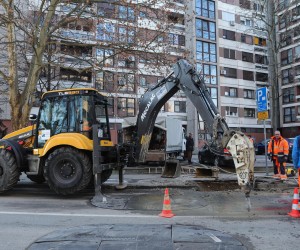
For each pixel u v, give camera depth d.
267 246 5.33
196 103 9.96
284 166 13.33
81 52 20.89
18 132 10.98
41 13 16.33
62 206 8.66
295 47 51.69
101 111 11.39
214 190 10.82
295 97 52.62
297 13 46.00
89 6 17.33
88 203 9.06
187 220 7.03
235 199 9.27
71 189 9.66
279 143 13.43
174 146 23.70
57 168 9.81
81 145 9.67
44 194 10.60
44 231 6.22
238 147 8.00
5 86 24.98
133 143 11.22
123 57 17.34
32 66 16.62
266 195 9.89
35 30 15.59
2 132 17.03
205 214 7.57
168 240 5.12
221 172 15.30
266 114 13.48
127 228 5.90
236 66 53.19
